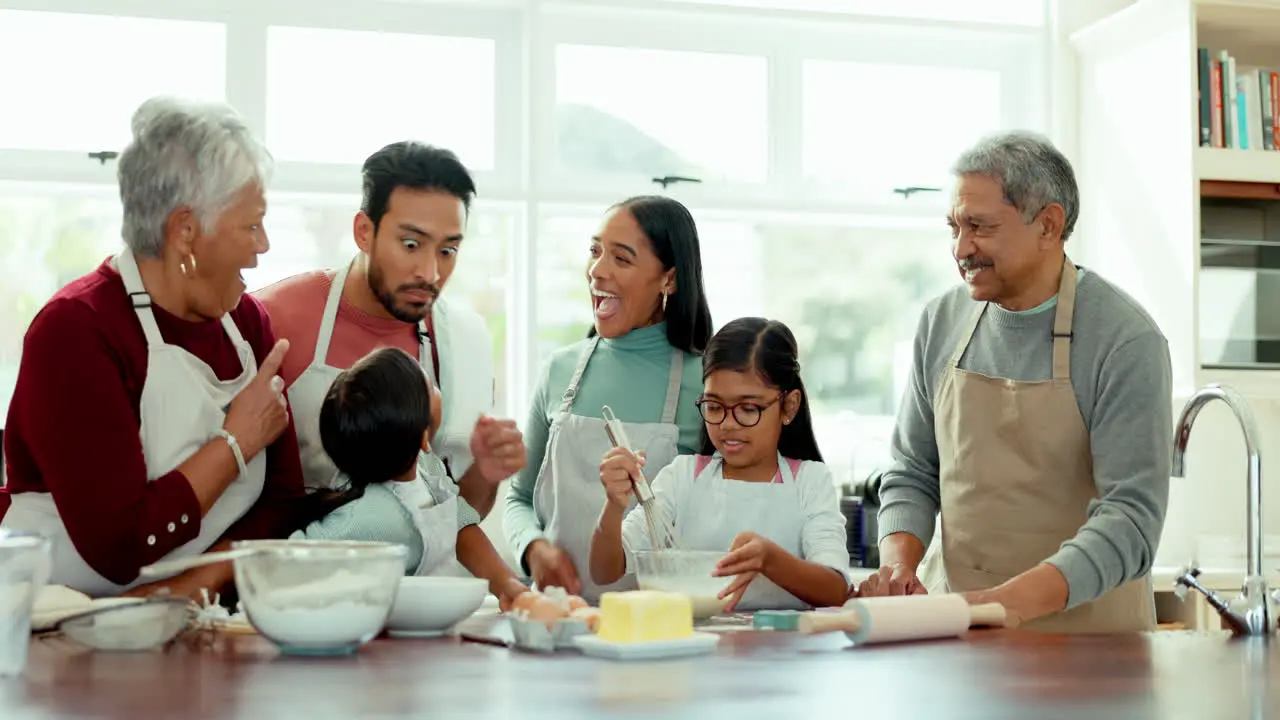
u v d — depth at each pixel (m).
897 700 1.01
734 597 1.63
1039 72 3.88
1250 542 1.50
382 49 3.53
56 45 3.33
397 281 1.91
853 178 3.85
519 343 3.58
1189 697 1.04
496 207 3.57
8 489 1.75
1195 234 3.38
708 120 3.75
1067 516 2.00
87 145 3.34
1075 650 1.32
